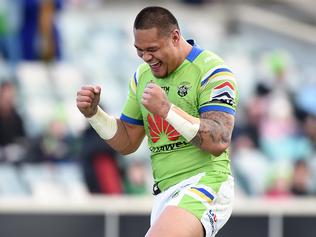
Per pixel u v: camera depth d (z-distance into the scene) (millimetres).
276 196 33344
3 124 32906
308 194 33469
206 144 16078
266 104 37219
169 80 16953
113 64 40469
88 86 17016
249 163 33906
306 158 35000
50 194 30844
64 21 41906
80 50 40750
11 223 27484
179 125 15867
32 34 38781
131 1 47844
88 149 29828
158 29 16297
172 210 16453
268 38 44062
